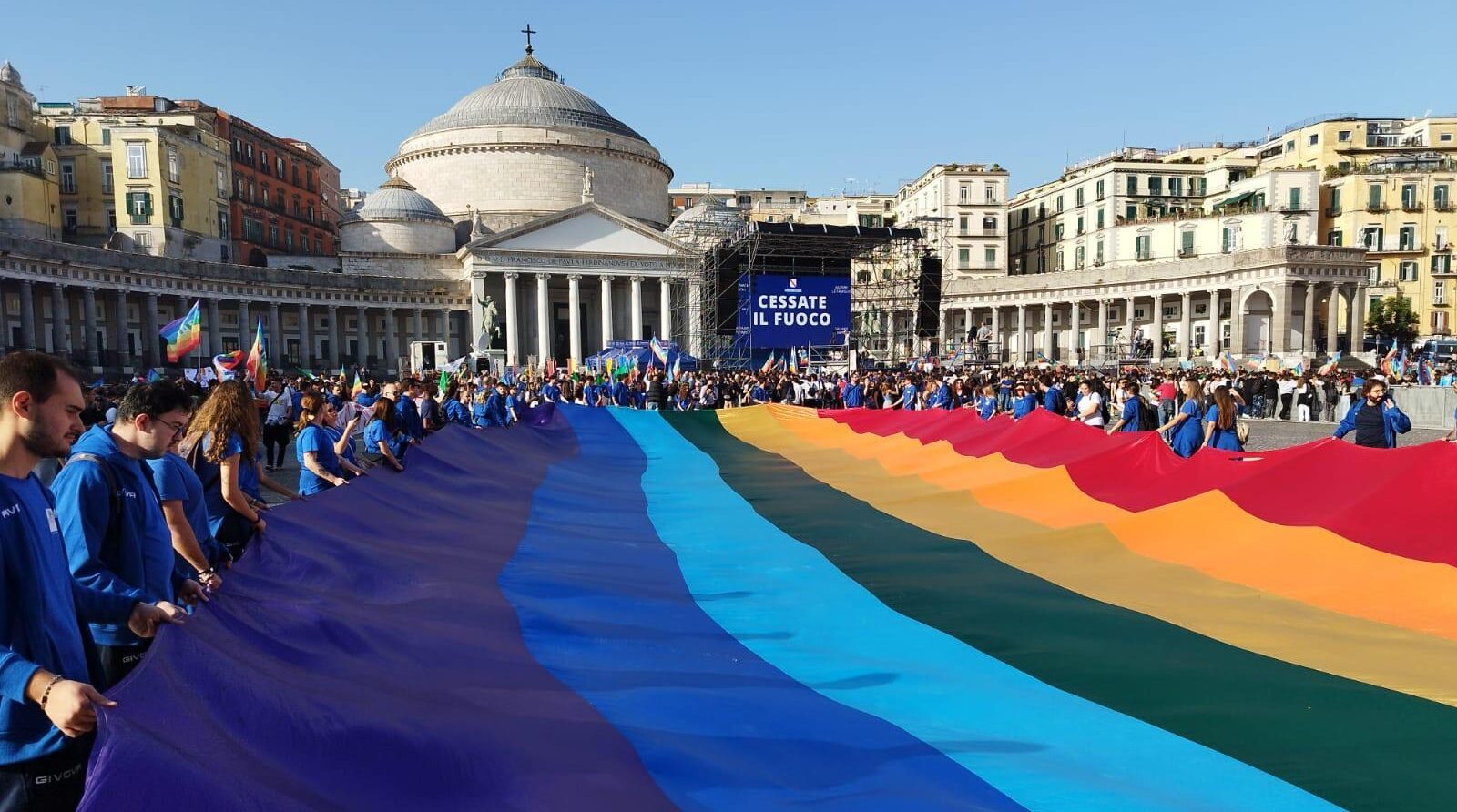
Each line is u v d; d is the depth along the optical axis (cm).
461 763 406
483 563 838
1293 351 7181
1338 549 791
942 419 1716
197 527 615
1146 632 676
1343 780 441
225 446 679
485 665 565
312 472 1036
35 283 5688
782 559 931
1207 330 8150
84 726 343
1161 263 7838
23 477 399
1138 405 1770
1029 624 704
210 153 7788
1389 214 8131
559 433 1916
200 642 429
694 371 4794
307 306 7744
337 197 11894
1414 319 7825
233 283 7069
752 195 14262
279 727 394
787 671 614
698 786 426
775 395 3772
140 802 305
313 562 693
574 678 564
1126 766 467
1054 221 9962
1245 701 538
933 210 10438
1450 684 558
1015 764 467
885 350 6506
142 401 512
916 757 477
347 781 377
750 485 1421
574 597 755
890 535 1030
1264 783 441
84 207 7138
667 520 1167
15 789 387
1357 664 597
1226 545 862
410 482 1120
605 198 9169
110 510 484
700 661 626
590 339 9056
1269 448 2578
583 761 431
